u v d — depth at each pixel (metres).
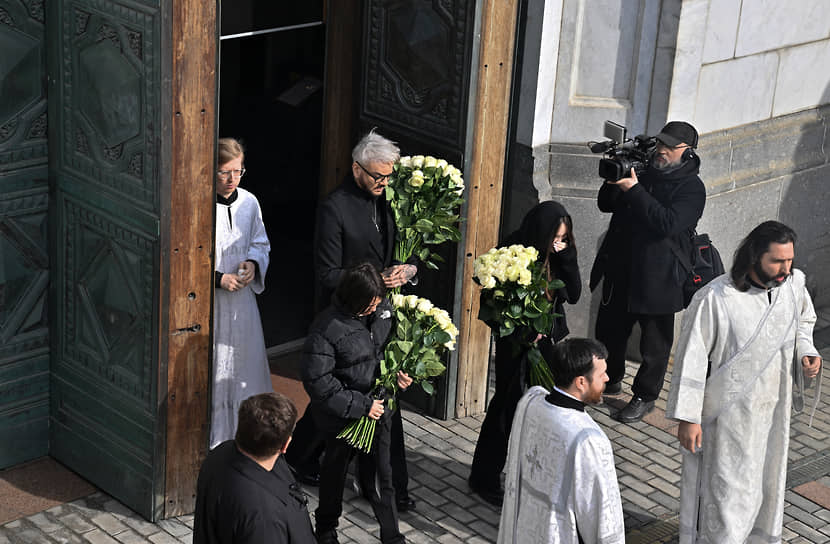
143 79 5.26
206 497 4.23
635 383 7.50
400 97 7.06
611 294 7.50
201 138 5.41
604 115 7.73
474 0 6.39
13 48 5.66
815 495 6.75
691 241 7.30
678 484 6.77
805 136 8.77
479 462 6.39
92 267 5.89
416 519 6.20
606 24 7.52
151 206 5.42
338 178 7.62
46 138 5.92
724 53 7.93
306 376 5.34
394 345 5.54
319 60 7.49
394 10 6.93
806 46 8.48
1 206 5.88
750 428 5.57
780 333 5.49
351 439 5.46
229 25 7.20
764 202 8.66
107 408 6.05
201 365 5.81
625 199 7.07
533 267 5.90
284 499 4.23
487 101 6.69
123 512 6.05
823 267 9.36
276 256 8.12
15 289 6.08
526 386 6.14
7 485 6.21
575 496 4.42
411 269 6.05
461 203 6.24
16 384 6.26
